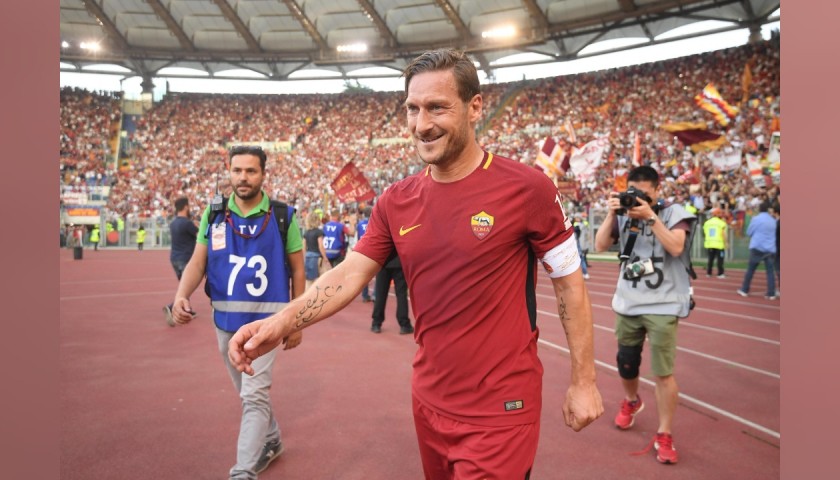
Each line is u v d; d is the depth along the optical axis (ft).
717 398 15.30
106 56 117.91
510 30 97.45
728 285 40.65
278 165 114.21
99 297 35.63
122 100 124.57
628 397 13.23
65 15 105.91
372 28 107.04
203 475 10.77
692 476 10.78
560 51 107.65
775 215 34.09
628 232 12.39
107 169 110.73
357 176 40.88
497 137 102.94
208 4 102.17
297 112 127.85
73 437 12.46
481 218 5.65
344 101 128.88
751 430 13.04
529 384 5.85
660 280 11.84
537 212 5.73
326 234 34.81
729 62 88.58
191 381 16.93
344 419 13.82
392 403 15.06
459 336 5.76
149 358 19.75
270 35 112.06
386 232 6.48
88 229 98.12
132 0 100.78
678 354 20.22
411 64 5.85
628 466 11.25
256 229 10.68
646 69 99.19
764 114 71.87
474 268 5.66
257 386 9.93
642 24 91.66
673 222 11.76
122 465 11.12
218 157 117.70
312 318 5.99
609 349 21.39
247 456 9.43
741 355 20.07
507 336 5.75
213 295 10.77
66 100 117.08
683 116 82.64
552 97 106.73
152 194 106.01
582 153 33.24
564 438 12.70
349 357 20.17
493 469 5.51
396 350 21.31
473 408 5.73
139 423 13.38
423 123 5.63
